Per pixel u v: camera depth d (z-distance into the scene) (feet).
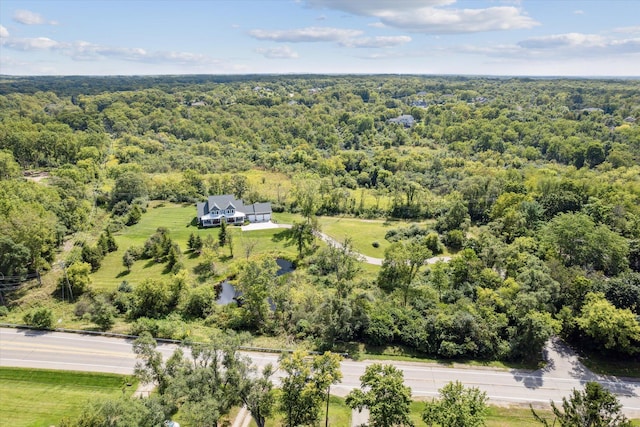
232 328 201.36
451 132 638.94
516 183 340.80
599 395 108.68
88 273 234.99
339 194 379.76
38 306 215.31
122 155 511.81
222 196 343.87
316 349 183.73
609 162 458.91
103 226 329.11
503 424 146.00
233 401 127.54
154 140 603.26
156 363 137.39
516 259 221.66
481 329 179.32
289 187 421.59
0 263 217.77
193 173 418.72
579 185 320.29
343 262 241.14
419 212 362.33
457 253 283.79
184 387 122.11
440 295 218.59
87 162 432.66
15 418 144.56
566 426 111.14
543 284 192.85
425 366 174.40
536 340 173.37
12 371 165.27
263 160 533.96
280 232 323.98
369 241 307.58
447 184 418.72
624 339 168.96
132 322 201.77
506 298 194.29
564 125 607.78
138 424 107.65
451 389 122.11
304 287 230.07
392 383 120.88
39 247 236.84
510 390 161.27
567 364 175.73
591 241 221.25
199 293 215.31
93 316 201.46
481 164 477.36
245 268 222.28
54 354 176.14
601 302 176.86
